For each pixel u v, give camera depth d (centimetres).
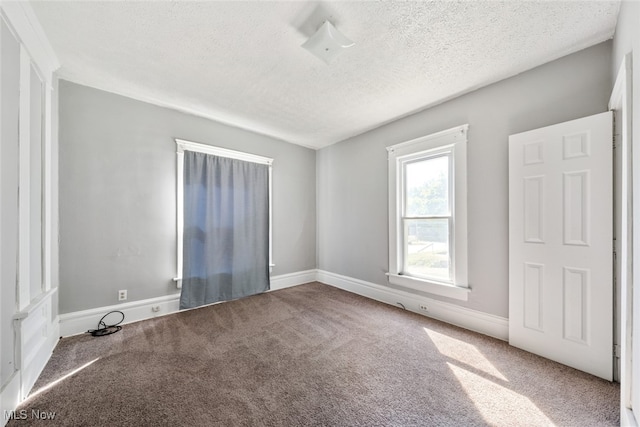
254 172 360
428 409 141
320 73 219
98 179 244
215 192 319
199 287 301
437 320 267
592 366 170
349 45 169
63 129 227
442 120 270
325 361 190
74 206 232
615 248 164
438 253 277
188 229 293
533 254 199
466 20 159
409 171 307
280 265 396
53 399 148
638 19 114
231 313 286
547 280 191
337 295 357
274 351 204
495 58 197
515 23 161
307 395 153
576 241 178
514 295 210
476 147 242
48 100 194
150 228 273
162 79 229
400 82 232
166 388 159
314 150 443
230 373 175
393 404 146
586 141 174
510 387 159
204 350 205
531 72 210
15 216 143
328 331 240
